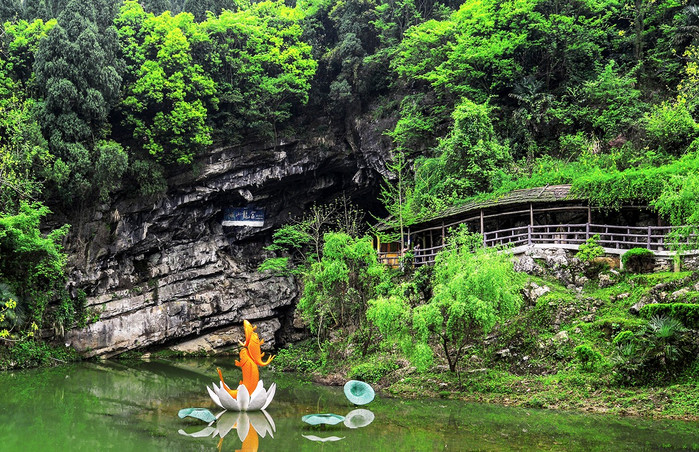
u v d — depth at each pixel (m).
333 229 44.38
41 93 35.16
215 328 38.53
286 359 29.17
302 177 42.94
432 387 20.94
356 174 42.47
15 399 21.70
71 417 18.89
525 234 25.73
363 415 18.30
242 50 41.62
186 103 36.78
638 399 17.66
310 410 19.44
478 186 30.73
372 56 39.78
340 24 43.44
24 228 29.97
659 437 14.91
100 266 36.31
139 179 37.22
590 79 35.03
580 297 21.86
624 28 39.47
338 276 26.75
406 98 38.34
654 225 24.83
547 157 31.80
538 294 22.52
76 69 34.34
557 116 32.81
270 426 17.38
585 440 14.83
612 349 19.42
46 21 40.56
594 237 24.44
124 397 22.36
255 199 42.25
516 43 34.31
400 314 21.30
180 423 18.06
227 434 16.56
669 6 36.28
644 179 23.19
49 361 31.58
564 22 35.19
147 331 36.38
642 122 30.77
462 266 20.81
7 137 33.19
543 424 16.48
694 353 18.17
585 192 24.75
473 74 34.66
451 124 36.62
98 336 34.75
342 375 24.61
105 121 36.34
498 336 21.91
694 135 28.42
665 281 20.67
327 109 42.50
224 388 19.72
